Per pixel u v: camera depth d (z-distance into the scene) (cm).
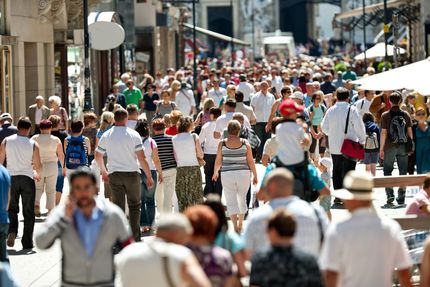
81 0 8388
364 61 12562
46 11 7750
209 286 2100
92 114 5066
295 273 2200
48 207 4738
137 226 3928
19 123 4019
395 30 9406
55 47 8344
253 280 2241
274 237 2225
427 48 10888
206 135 4647
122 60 11150
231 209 4103
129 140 3881
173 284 2127
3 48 6819
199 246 2255
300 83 8738
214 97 7769
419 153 5019
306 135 3052
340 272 2348
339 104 4684
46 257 3859
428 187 3216
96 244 2416
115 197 3919
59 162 4916
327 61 14412
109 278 2438
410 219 3019
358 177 2381
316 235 2525
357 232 2334
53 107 5950
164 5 15100
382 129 5019
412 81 4234
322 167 4259
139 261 2136
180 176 4375
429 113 6284
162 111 6781
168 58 15300
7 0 7062
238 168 4088
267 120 6900
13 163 4031
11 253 3950
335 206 4788
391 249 2350
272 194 2548
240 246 2522
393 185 3541
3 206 3322
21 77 7406
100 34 7269
